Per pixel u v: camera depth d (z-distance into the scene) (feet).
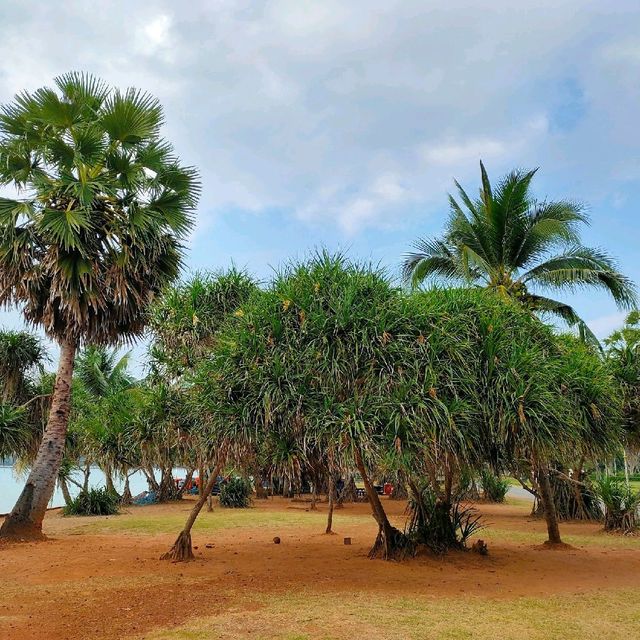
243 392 27.63
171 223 43.42
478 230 59.47
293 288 28.94
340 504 79.87
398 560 31.94
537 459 29.32
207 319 38.68
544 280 58.08
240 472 34.58
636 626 19.77
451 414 25.17
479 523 56.49
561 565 32.40
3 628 18.86
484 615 21.06
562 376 31.35
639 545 42.50
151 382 52.34
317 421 25.02
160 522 55.01
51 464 42.55
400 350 26.53
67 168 41.50
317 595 24.00
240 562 31.63
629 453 60.34
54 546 37.96
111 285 41.09
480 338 29.09
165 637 18.01
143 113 41.81
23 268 40.06
